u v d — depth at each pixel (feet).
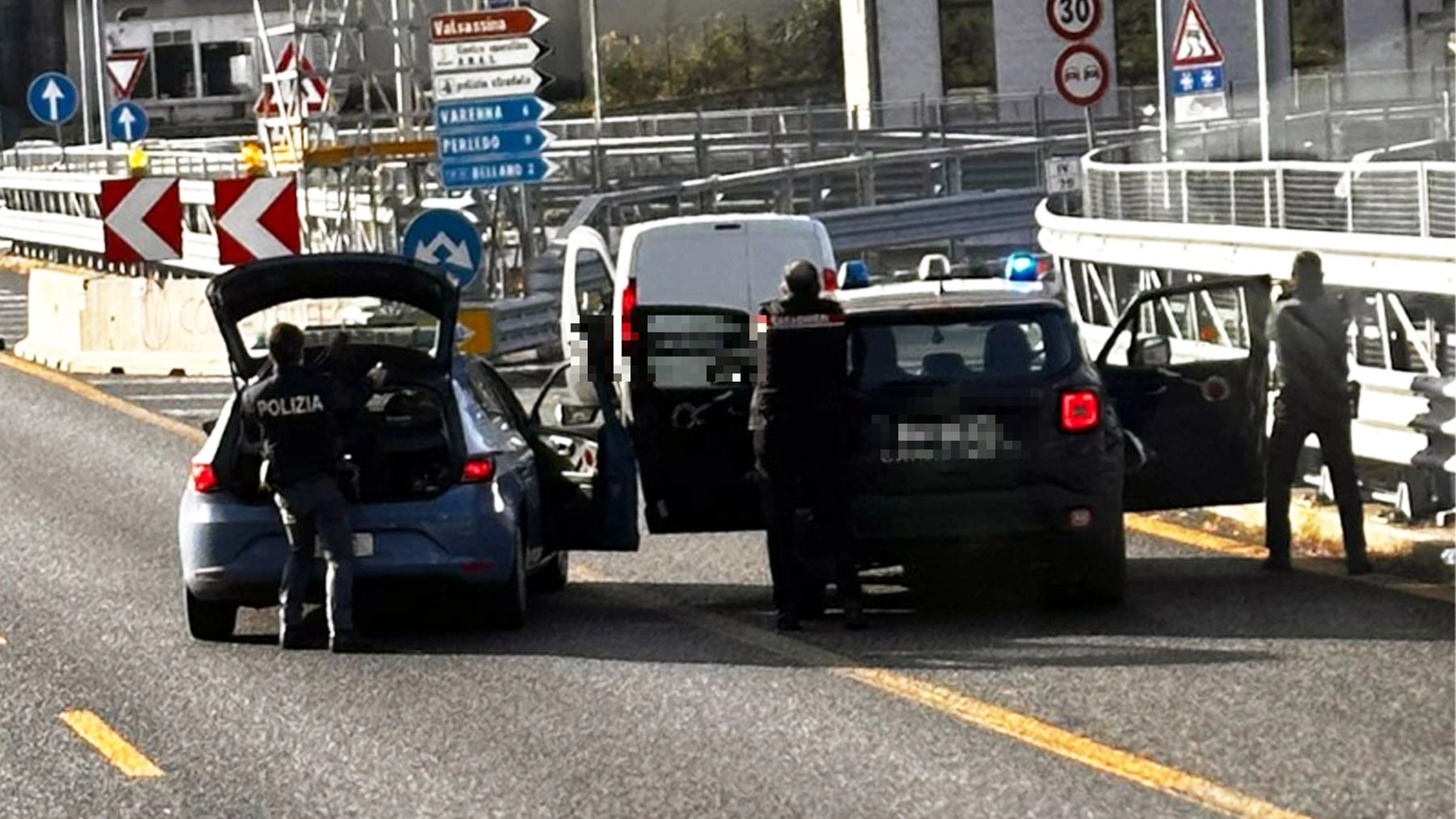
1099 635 93.66
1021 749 74.13
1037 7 489.67
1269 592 101.60
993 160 373.20
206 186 292.61
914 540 97.35
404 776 74.23
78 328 222.07
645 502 110.01
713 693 85.76
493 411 105.91
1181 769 70.33
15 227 352.69
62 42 600.80
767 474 97.04
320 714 84.48
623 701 84.94
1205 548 115.14
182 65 572.92
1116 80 501.56
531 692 87.56
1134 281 202.49
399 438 102.42
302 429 97.19
